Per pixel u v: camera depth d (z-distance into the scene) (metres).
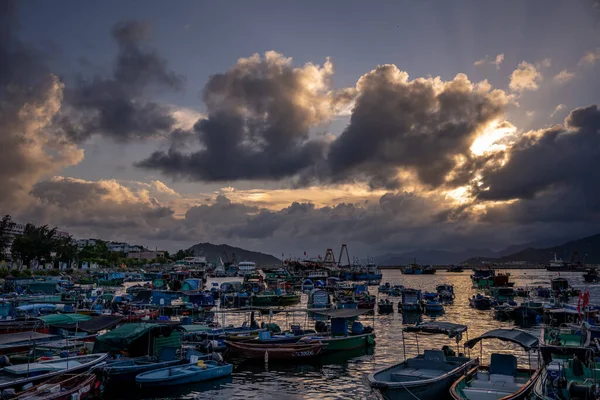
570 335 41.09
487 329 70.25
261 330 54.47
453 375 31.44
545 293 124.06
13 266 191.50
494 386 30.34
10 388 29.03
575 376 29.88
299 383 39.47
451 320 81.38
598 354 35.03
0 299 74.12
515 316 81.31
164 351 40.78
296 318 80.25
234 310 59.03
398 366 34.06
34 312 63.56
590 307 73.25
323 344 48.31
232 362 47.03
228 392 36.84
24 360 38.09
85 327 40.59
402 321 80.25
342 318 52.88
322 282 163.00
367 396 35.84
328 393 36.66
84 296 90.88
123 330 39.00
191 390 37.31
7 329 46.72
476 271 195.50
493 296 123.25
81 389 31.64
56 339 45.88
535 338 35.00
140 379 35.50
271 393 36.59
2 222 186.88
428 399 29.55
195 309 78.25
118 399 35.12
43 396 28.83
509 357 32.31
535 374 31.27
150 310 71.25
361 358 49.00
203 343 46.56
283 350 46.00
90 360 36.31
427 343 57.28
